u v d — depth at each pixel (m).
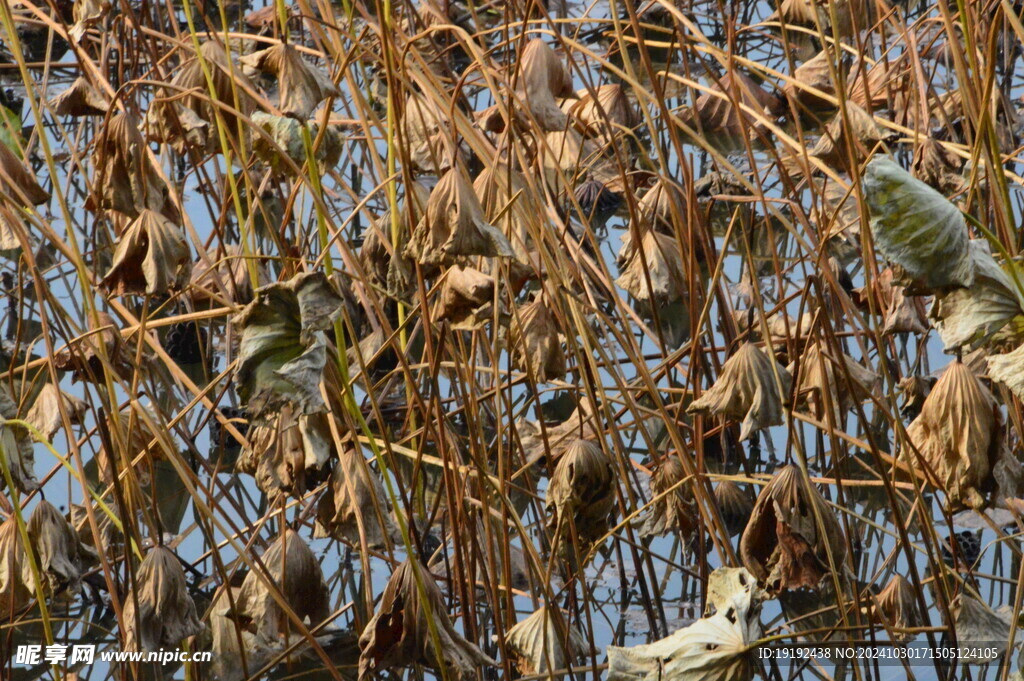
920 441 3.76
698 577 4.81
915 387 4.96
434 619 3.68
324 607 4.28
